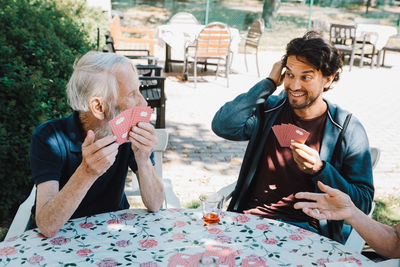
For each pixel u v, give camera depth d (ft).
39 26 17.01
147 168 6.50
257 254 5.40
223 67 34.35
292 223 7.38
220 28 26.48
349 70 36.29
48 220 5.53
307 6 69.15
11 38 14.97
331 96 27.09
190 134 18.76
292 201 7.54
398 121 22.44
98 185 6.48
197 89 26.96
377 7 70.85
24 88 11.41
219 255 5.34
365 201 6.98
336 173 6.83
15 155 10.78
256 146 7.85
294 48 6.88
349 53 36.70
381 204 13.17
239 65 36.01
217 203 6.19
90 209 6.63
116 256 5.26
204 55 27.09
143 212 6.44
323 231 7.16
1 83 11.26
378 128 21.11
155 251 5.40
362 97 27.25
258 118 7.83
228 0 68.54
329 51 6.78
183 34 28.73
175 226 6.03
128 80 5.88
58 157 6.16
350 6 70.44
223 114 7.95
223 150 17.20
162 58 36.47
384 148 18.40
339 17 64.03
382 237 5.70
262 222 6.22
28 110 11.41
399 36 55.06
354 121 7.31
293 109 7.43
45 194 5.91
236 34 30.17
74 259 5.17
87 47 19.77
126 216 6.27
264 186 7.76
